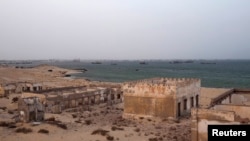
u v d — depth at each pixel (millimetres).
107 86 70562
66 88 64062
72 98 54719
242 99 36281
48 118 41156
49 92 58531
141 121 42219
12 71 134750
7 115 43938
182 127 37719
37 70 175000
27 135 30703
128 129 36562
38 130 32656
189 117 43844
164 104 41562
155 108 42281
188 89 45000
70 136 31672
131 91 44219
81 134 32812
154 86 42344
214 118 24000
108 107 56906
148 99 42844
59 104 51406
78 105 56156
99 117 46094
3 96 68750
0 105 55781
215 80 131000
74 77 154000
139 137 32375
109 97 64000
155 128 37375
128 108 44594
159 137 32406
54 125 35406
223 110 24562
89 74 180125
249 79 135250
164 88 41500
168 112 41312
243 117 25078
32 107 37844
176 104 40969
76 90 63031
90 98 59188
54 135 31656
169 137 32406
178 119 41625
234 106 25984
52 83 98000
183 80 47719
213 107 25891
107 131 33906
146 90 42969
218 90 82125
